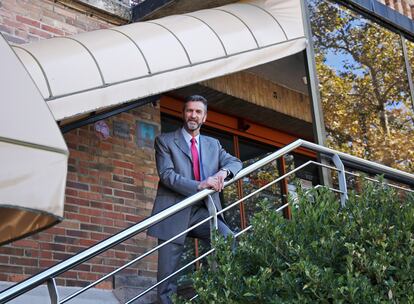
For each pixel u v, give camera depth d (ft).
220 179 15.85
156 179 24.25
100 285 21.53
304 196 15.23
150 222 14.06
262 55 21.52
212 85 26.32
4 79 11.73
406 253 14.02
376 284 13.56
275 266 13.71
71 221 21.68
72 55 17.74
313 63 23.03
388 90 25.62
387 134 24.76
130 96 18.24
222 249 14.25
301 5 23.36
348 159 18.83
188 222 16.74
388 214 15.30
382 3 26.58
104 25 24.41
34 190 11.31
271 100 28.50
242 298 13.17
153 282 22.65
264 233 14.20
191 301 13.80
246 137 29.76
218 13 22.17
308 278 12.92
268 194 29.71
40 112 11.84
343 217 14.73
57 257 21.08
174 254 16.55
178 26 20.57
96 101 17.56
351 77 24.11
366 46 25.44
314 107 22.54
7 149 11.24
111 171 23.11
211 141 18.07
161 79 18.95
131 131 24.08
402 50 26.96
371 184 16.19
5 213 13.37
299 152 31.76
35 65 16.93
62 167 11.75
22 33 22.13
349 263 13.10
